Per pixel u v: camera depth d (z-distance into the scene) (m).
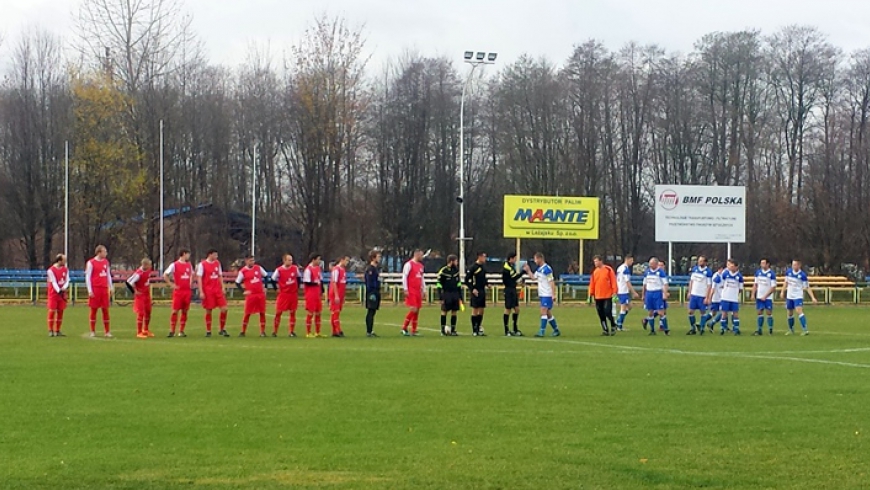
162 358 17.55
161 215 49.59
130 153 55.84
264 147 64.44
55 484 7.88
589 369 16.03
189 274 24.19
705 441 9.73
